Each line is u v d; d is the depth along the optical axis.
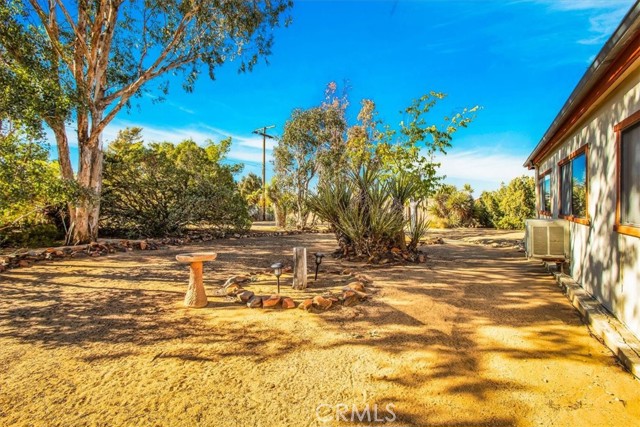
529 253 6.46
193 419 2.29
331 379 2.80
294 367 3.00
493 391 2.60
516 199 20.16
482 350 3.29
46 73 7.57
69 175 9.82
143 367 2.99
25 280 6.26
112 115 10.21
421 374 2.86
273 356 3.21
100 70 9.91
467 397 2.53
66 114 7.61
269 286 5.79
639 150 3.54
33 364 3.04
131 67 11.46
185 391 2.62
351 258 8.34
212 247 11.25
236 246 11.61
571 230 6.06
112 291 5.50
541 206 10.69
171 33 11.00
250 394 2.59
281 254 9.71
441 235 16.09
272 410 2.39
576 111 5.29
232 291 5.22
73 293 5.38
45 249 8.63
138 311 4.49
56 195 7.60
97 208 10.47
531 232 6.43
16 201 7.27
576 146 5.89
